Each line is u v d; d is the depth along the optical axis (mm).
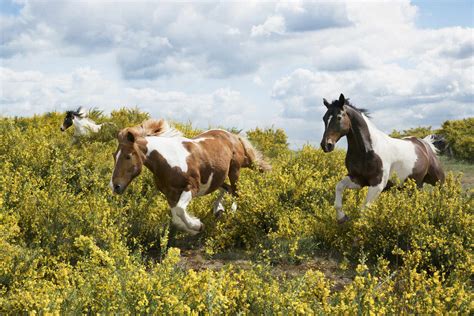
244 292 3656
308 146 11430
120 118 15594
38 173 8102
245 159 7816
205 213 7160
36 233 5758
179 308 3207
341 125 6809
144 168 8273
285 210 7219
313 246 6453
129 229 6609
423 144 8211
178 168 6176
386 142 7250
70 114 14469
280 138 17781
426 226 5891
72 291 3721
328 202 7465
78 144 12609
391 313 3504
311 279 3773
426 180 8383
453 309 3514
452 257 5387
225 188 7496
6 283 4387
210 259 6363
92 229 5910
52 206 5965
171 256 3781
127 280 3643
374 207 6406
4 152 8969
